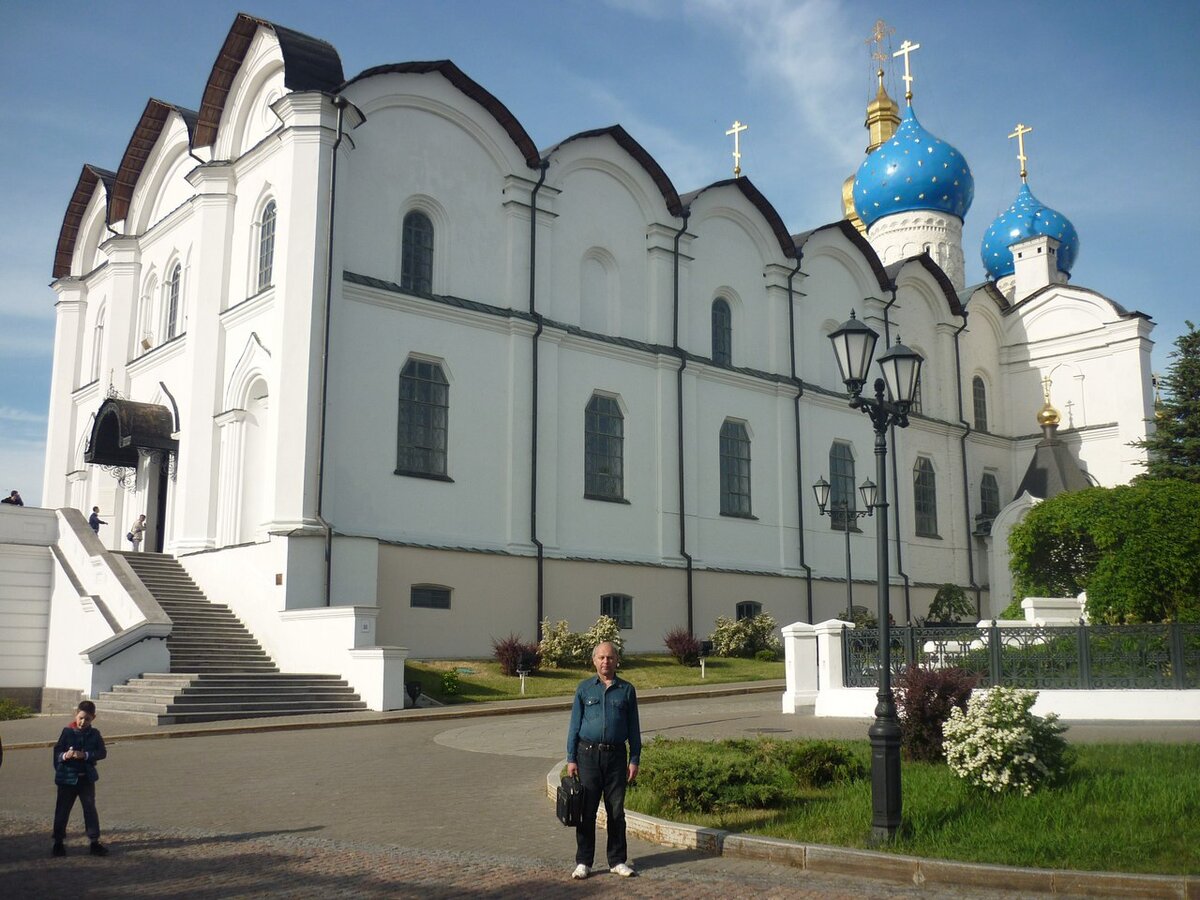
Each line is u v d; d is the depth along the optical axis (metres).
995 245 66.56
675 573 37.41
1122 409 50.81
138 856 10.41
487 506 32.88
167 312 37.97
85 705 10.75
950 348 51.25
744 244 42.75
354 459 30.09
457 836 11.41
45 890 9.14
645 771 12.73
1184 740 16.67
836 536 43.84
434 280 33.09
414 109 33.03
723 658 35.84
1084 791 11.86
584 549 35.12
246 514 31.48
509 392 33.94
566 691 28.33
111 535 39.38
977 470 52.09
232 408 32.03
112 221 40.84
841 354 13.01
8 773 16.14
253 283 32.44
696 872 9.97
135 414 34.00
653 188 39.31
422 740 19.84
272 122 32.88
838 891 9.25
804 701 23.19
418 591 30.84
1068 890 9.16
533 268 35.12
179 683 24.00
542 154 36.53
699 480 39.28
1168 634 20.12
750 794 11.91
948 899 9.02
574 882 9.52
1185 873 9.15
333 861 10.20
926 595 47.53
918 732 15.04
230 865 10.02
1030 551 27.86
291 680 24.98
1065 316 53.12
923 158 57.62
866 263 47.50
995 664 20.94
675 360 38.72
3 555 29.91
